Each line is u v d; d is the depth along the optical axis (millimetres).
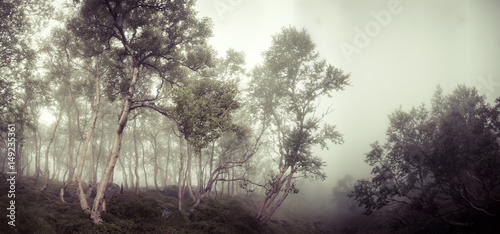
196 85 16938
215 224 19672
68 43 20562
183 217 19859
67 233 12062
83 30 17125
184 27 18188
